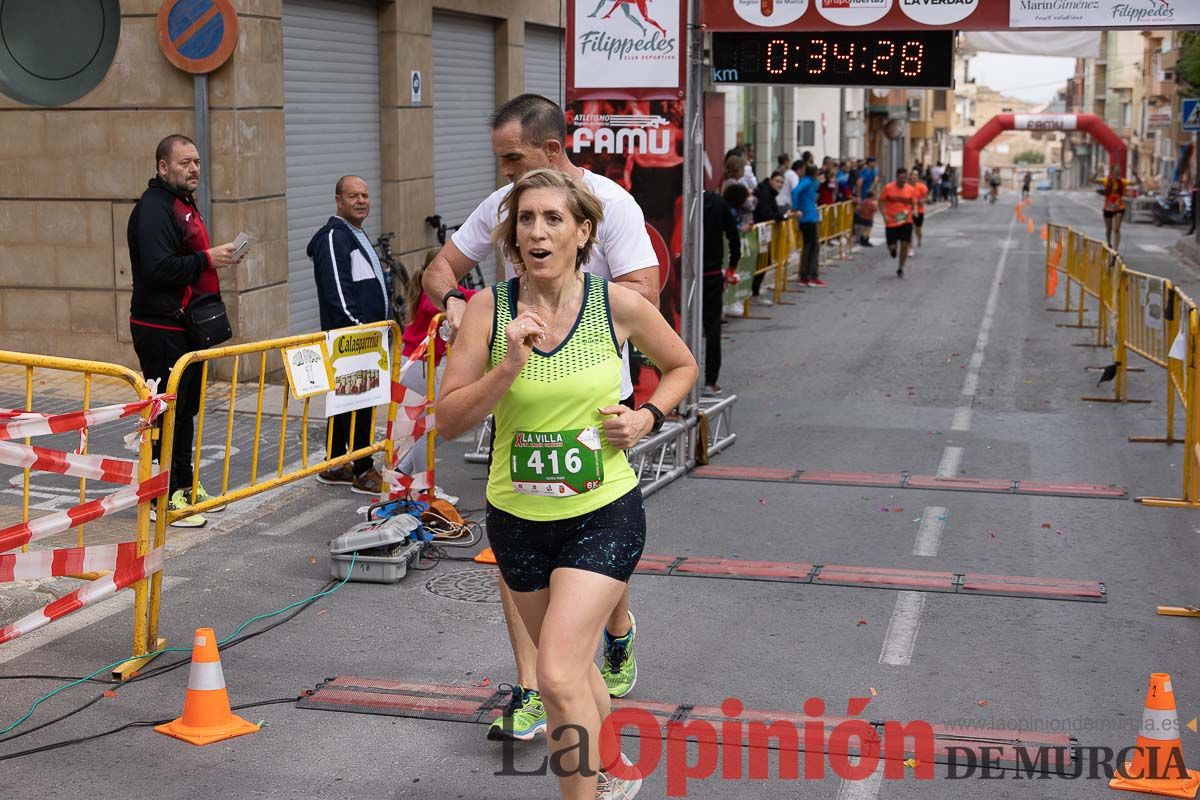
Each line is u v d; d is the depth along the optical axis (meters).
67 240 12.14
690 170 10.05
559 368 4.05
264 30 12.00
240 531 7.88
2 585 6.58
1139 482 9.23
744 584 7.03
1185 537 7.90
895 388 13.04
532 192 4.06
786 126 39.91
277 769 4.86
